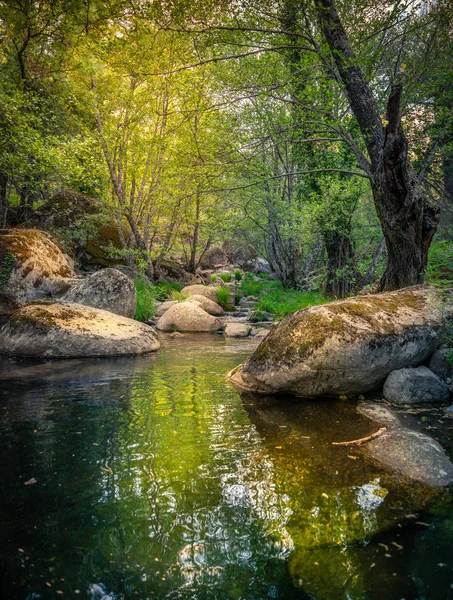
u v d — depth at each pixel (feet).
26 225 51.55
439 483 8.77
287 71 24.62
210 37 22.77
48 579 5.95
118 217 52.85
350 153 33.73
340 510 7.78
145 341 25.98
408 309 17.25
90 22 19.53
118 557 6.46
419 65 24.98
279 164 46.34
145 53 26.66
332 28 21.84
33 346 22.65
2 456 10.09
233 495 8.33
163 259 69.97
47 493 8.34
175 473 9.30
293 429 12.12
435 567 6.25
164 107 49.34
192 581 6.01
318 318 15.83
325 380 14.96
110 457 10.12
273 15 23.25
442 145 26.37
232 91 26.30
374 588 5.83
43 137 35.78
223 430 12.07
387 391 15.23
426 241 23.63
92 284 31.99
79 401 14.87
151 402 14.85
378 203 22.91
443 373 16.11
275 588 5.87
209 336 33.71
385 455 10.07
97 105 46.88
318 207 33.68
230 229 55.62
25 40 29.96
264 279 81.46
